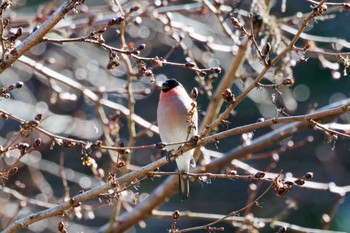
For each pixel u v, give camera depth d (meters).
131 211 10.38
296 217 19.22
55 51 17.41
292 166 20.53
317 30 19.64
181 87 9.27
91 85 17.22
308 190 19.66
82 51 15.99
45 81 16.12
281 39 9.81
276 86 6.35
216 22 15.84
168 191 10.41
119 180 6.58
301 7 19.64
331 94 20.28
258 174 6.38
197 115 8.92
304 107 20.23
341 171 20.47
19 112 16.50
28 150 6.37
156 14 10.49
